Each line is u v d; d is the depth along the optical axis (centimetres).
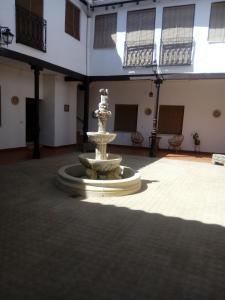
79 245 316
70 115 1220
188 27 956
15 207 429
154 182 639
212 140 1206
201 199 518
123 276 258
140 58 1029
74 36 1019
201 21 938
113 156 633
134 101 1319
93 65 1119
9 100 958
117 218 404
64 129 1185
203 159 1023
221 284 253
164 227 379
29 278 249
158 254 303
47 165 754
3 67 916
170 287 245
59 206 443
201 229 377
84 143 1028
